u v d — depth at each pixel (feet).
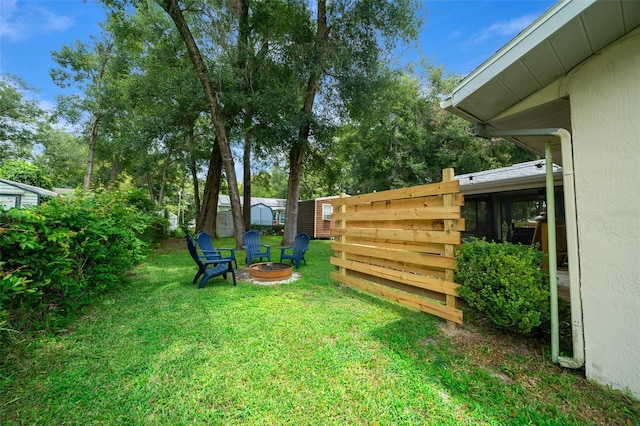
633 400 5.45
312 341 8.15
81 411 5.21
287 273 15.97
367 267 12.53
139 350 7.45
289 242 30.68
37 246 7.57
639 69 5.50
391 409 5.41
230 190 27.32
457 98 8.06
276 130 27.91
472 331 8.90
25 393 5.61
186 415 5.19
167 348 7.60
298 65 26.45
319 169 36.63
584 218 6.35
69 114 43.24
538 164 21.56
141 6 25.61
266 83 29.84
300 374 6.51
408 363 7.01
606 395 5.68
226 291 13.14
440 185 9.43
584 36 5.76
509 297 7.56
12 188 31.01
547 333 8.07
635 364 5.48
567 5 5.45
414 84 46.19
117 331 8.56
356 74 26.37
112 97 40.40
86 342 7.82
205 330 8.76
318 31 27.94
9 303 7.37
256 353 7.42
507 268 7.61
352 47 26.43
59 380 6.07
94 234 10.33
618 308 5.74
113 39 40.73
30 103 52.54
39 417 5.03
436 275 9.72
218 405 5.48
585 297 6.30
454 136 44.65
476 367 6.83
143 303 11.21
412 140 46.14
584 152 6.38
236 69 27.14
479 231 28.66
